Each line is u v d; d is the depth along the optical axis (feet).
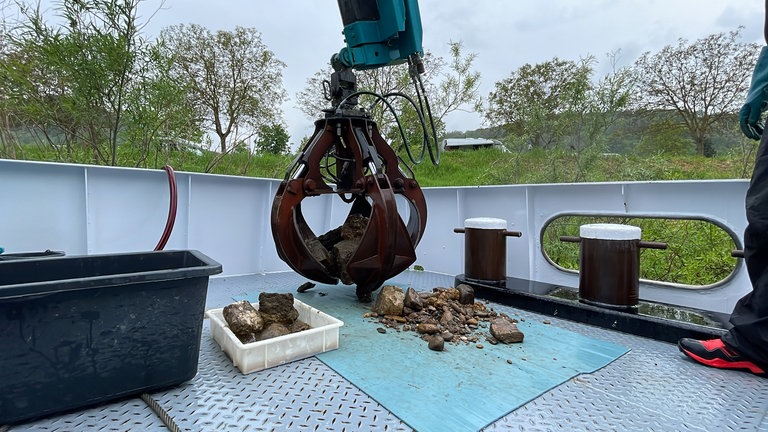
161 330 3.92
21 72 11.16
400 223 6.82
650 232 12.18
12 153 11.84
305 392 4.03
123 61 11.29
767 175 4.44
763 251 4.43
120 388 3.71
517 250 9.49
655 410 3.77
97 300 3.56
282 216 6.61
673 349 5.36
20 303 3.20
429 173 25.62
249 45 27.76
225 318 5.34
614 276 6.37
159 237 9.11
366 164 6.94
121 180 8.56
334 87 7.68
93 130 12.28
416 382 4.28
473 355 5.08
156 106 12.66
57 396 3.41
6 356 3.17
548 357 5.04
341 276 7.27
